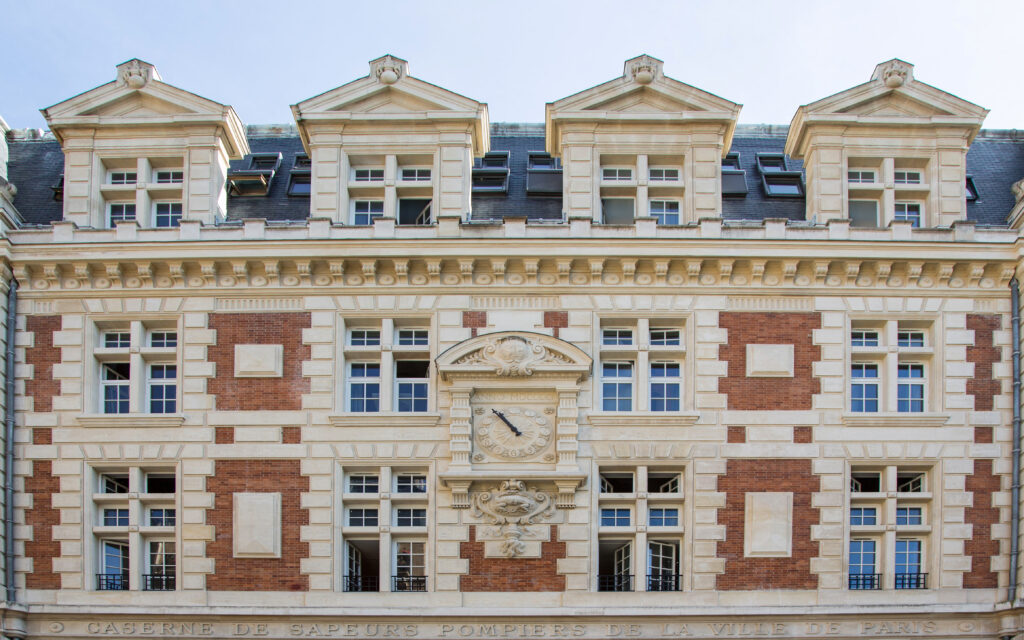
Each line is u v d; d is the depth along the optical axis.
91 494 23.61
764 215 27.03
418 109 25.62
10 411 23.80
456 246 23.89
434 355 23.97
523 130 31.03
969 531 23.33
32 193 27.61
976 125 25.45
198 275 24.33
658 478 23.97
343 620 22.48
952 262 24.02
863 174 26.09
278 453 23.53
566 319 24.14
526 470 23.30
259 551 23.08
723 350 23.98
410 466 23.62
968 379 23.98
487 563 23.06
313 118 25.39
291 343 24.09
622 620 22.47
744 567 23.08
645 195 25.39
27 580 23.19
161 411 24.31
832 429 23.66
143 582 23.55
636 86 25.44
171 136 25.62
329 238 24.00
